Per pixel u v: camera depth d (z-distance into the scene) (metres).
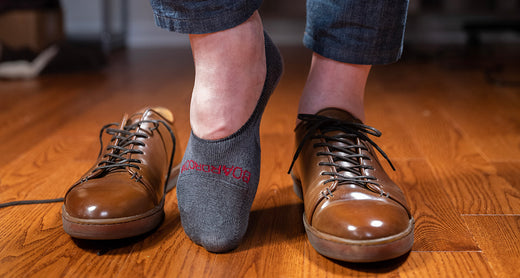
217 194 0.67
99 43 3.39
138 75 2.33
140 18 3.73
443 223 0.78
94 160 1.12
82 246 0.71
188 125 1.41
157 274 0.63
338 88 0.81
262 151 1.19
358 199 0.66
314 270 0.64
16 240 0.73
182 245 0.71
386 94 1.88
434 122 1.45
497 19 3.55
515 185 0.94
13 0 2.27
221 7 0.62
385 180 0.71
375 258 0.62
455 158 1.11
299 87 2.01
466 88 1.98
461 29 3.52
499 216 0.80
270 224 0.78
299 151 0.77
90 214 0.67
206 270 0.64
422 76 2.31
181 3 0.61
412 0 3.73
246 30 0.65
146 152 0.79
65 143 1.26
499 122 1.43
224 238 0.67
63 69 2.43
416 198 0.89
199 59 0.67
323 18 0.79
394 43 0.80
